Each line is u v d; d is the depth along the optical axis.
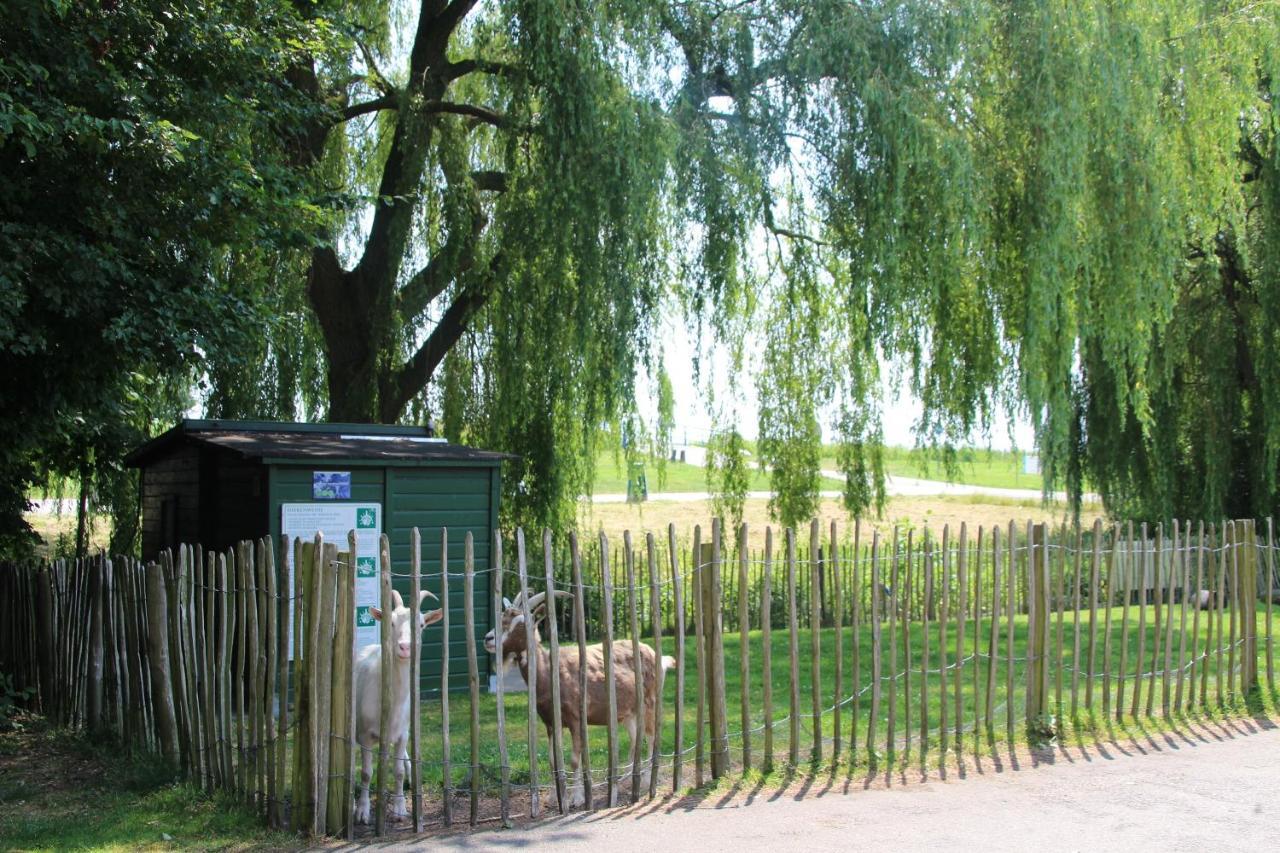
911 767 8.20
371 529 11.48
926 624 8.54
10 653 11.71
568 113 13.90
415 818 6.79
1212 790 7.57
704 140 14.60
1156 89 15.78
